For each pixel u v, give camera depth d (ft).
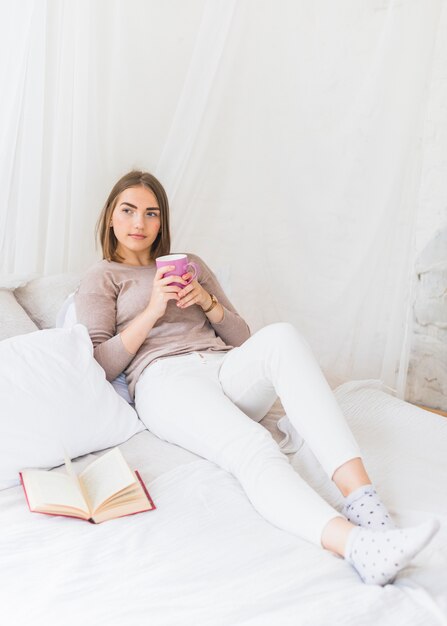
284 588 3.57
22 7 6.42
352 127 7.23
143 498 4.47
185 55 7.62
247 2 7.27
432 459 5.13
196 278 6.25
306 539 4.09
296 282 7.93
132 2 7.19
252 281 8.18
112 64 7.24
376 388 6.68
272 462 4.55
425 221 8.38
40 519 4.31
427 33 6.64
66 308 6.33
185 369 5.74
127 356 5.87
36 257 7.05
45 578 3.68
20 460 4.81
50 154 7.03
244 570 3.75
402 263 7.24
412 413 5.94
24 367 5.20
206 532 4.15
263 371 5.15
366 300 7.48
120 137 7.47
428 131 8.12
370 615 3.37
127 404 5.70
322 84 7.36
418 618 3.36
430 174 8.23
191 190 7.70
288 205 7.82
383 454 5.16
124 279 6.36
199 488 4.66
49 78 6.83
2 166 6.65
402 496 4.53
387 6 6.92
